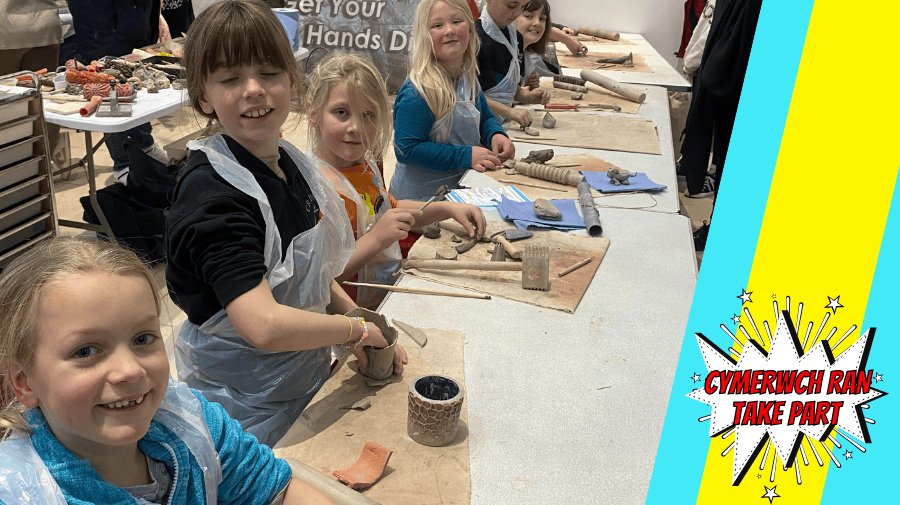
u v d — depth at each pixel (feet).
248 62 4.95
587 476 4.71
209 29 4.90
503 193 9.68
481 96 11.69
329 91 7.36
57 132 16.55
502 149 11.09
